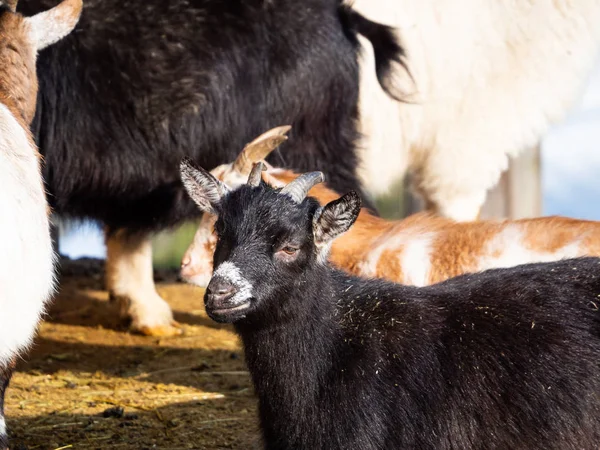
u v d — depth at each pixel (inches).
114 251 451.2
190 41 377.7
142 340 441.4
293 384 248.7
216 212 253.9
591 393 238.5
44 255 254.5
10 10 315.6
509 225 334.0
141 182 386.6
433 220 352.8
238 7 382.0
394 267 337.1
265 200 243.1
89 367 398.9
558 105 466.9
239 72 384.2
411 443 241.0
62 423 329.1
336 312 253.0
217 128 385.7
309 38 390.0
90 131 375.9
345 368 247.0
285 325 246.5
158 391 367.6
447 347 247.0
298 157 396.5
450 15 444.8
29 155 258.5
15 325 244.1
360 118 429.7
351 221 243.1
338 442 243.8
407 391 243.1
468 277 269.7
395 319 252.1
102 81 373.1
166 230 414.9
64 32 326.3
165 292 535.5
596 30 462.0
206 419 335.9
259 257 237.8
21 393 360.2
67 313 485.7
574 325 245.6
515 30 450.3
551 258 320.8
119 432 321.4
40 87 367.6
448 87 449.7
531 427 238.5
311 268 246.4
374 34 406.3
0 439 253.3
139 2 373.4
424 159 461.1
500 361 243.3
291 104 391.5
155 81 376.5
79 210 400.2
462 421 241.4
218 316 235.0
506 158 464.4
